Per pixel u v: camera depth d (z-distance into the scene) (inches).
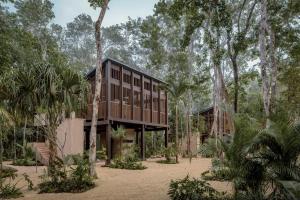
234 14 585.6
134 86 759.7
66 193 332.5
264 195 233.8
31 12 1214.3
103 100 664.4
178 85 810.2
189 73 960.9
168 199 297.1
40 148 673.6
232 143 244.1
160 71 1428.4
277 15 493.0
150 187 369.7
